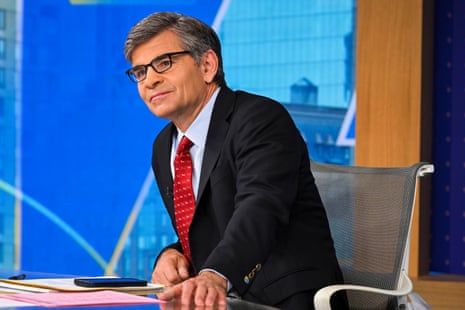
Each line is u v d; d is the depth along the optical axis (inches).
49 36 276.8
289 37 255.0
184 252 120.3
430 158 234.5
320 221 117.4
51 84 277.0
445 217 235.0
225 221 111.5
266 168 107.1
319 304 103.8
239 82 260.5
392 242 118.1
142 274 271.4
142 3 270.4
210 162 113.7
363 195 123.5
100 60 274.5
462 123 233.1
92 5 274.1
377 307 118.8
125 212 272.8
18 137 277.9
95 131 275.0
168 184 126.0
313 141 252.1
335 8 249.3
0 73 276.8
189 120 116.6
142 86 115.5
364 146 232.1
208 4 263.6
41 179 278.2
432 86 235.1
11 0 276.4
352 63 247.4
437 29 235.8
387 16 228.7
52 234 277.3
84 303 76.8
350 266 122.1
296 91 253.9
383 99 229.8
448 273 234.8
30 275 107.4
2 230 277.7
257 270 99.6
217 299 82.6
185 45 114.1
